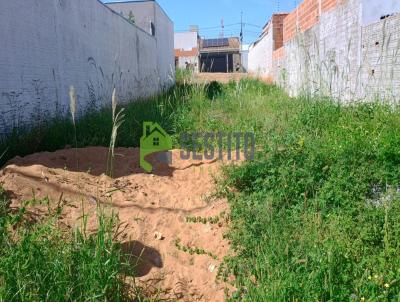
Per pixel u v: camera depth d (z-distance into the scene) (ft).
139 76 48.93
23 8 20.66
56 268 8.61
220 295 9.83
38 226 10.49
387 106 19.42
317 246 10.12
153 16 60.23
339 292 8.69
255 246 10.83
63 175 14.26
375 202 12.41
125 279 9.49
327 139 17.33
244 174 14.73
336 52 30.04
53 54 24.17
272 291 8.62
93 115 24.07
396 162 14.28
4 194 11.83
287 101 29.40
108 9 36.22
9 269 8.36
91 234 10.32
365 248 9.98
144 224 12.46
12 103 19.48
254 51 99.91
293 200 12.99
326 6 33.71
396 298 8.39
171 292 9.91
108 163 17.26
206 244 11.87
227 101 31.86
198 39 137.28
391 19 21.08
